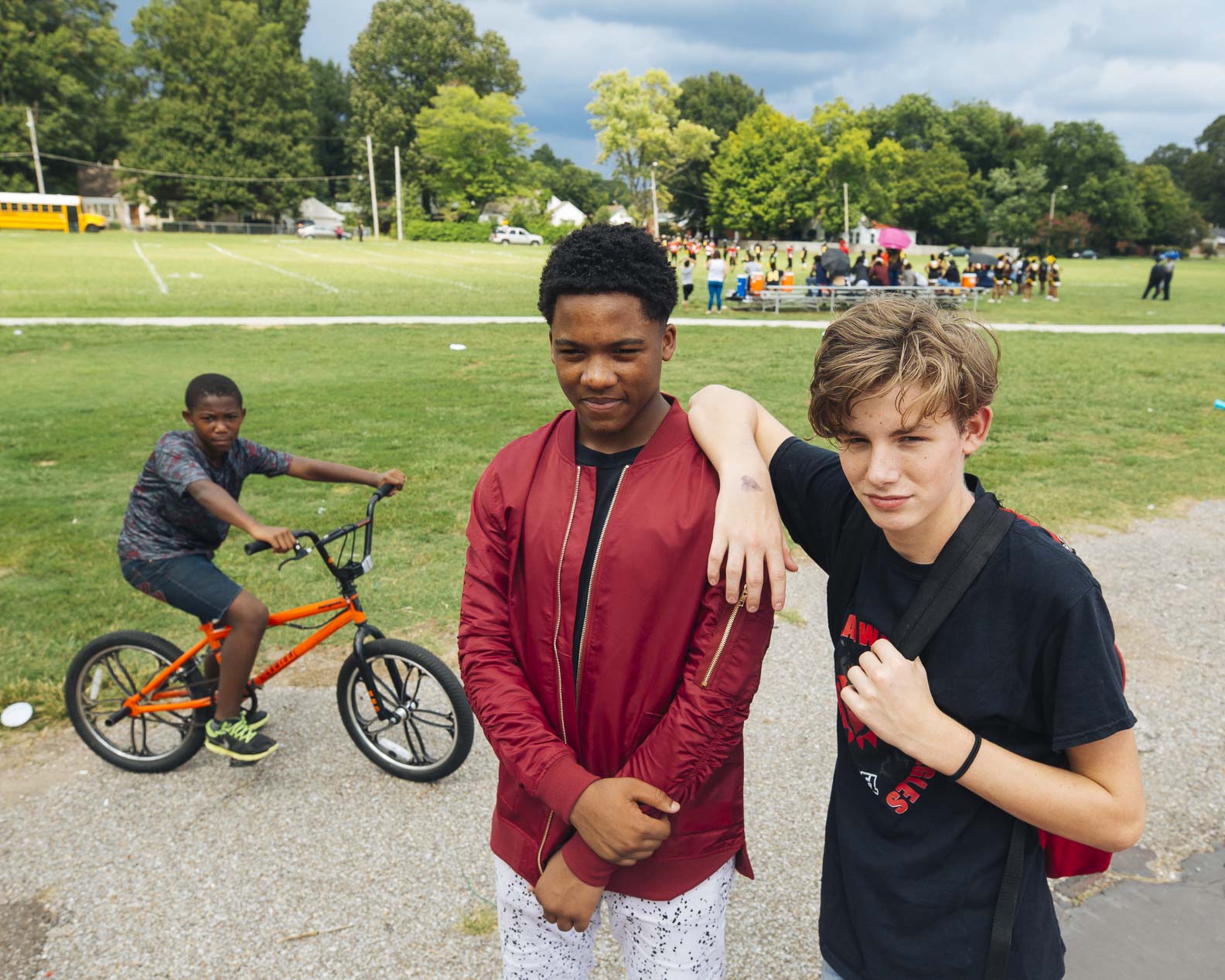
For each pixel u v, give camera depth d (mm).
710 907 1478
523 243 71875
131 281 25641
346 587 3244
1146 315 22141
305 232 71188
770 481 1479
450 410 9734
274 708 3816
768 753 3461
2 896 2703
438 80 82438
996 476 7207
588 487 1389
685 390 11008
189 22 70000
